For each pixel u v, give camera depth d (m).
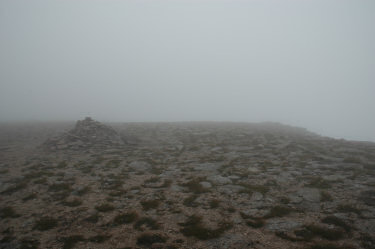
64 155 23.17
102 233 9.72
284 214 10.98
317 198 12.49
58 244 8.98
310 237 9.05
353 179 15.27
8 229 10.01
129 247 8.71
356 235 9.04
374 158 20.97
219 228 9.88
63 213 11.39
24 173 17.36
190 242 8.97
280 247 8.52
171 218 10.84
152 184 15.22
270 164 19.33
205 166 19.08
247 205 12.01
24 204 12.38
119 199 12.96
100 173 17.45
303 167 18.34
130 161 20.80
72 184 15.20
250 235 9.32
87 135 29.23
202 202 12.45
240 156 22.36
